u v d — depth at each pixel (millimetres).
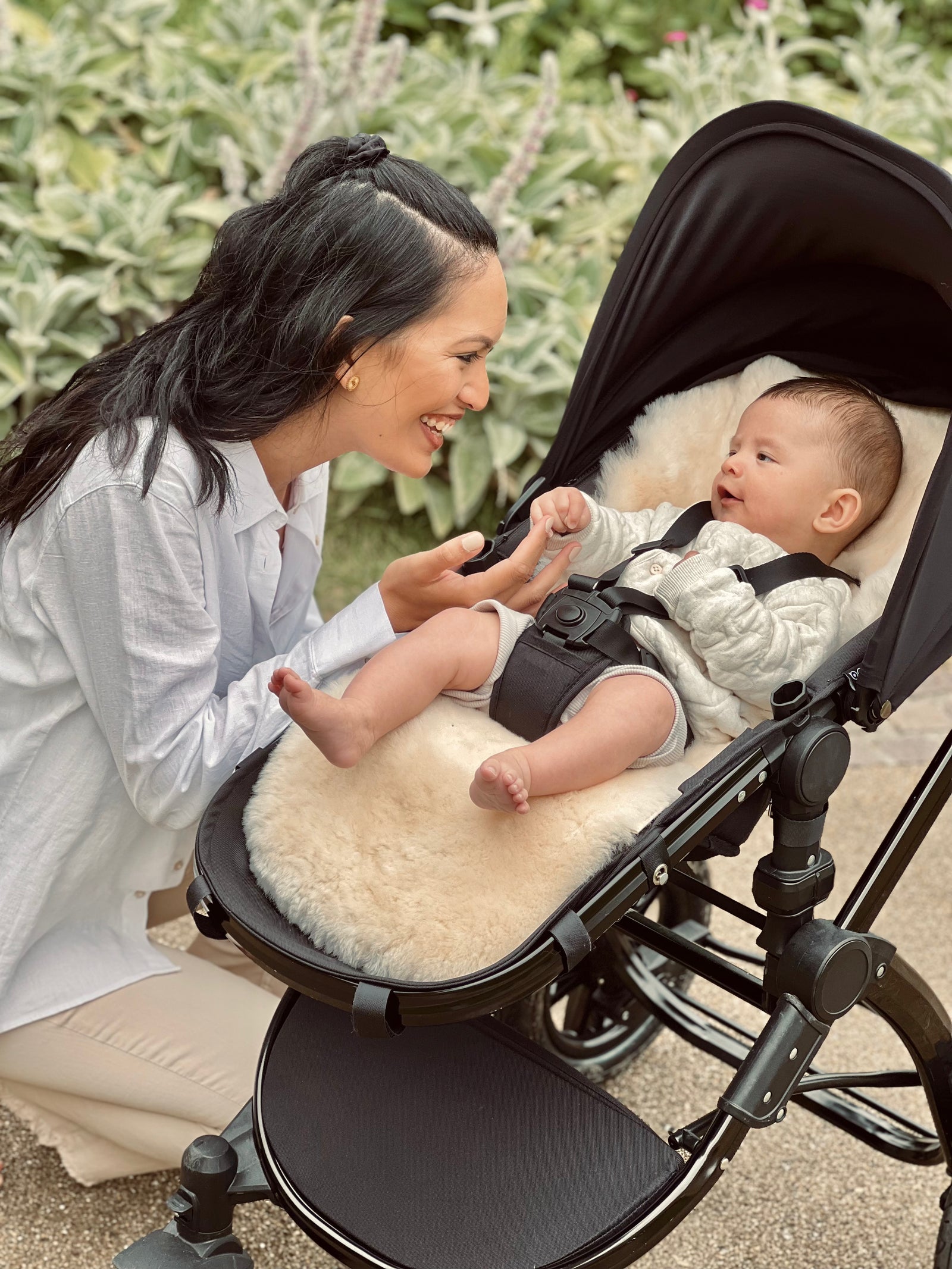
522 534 1898
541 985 1345
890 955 1615
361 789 1579
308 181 1587
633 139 4734
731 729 1635
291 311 1554
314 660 1670
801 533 1874
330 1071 1621
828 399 1866
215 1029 1856
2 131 4367
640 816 1466
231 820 1597
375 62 4648
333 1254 1456
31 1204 2002
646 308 1920
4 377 3811
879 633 1462
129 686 1610
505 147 4270
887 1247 2033
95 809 1732
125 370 1657
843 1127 1937
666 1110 2295
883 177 1602
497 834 1499
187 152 4324
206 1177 1525
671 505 2041
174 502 1573
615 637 1636
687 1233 2035
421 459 1718
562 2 5652
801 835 1503
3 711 1729
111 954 1842
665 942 1805
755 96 4637
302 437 1697
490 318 1618
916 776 3277
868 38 5363
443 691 1686
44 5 4793
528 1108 1562
